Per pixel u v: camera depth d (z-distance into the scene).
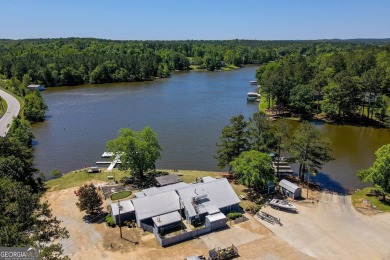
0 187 31.19
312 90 112.81
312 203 53.94
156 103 137.88
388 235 44.59
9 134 85.19
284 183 57.56
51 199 55.78
